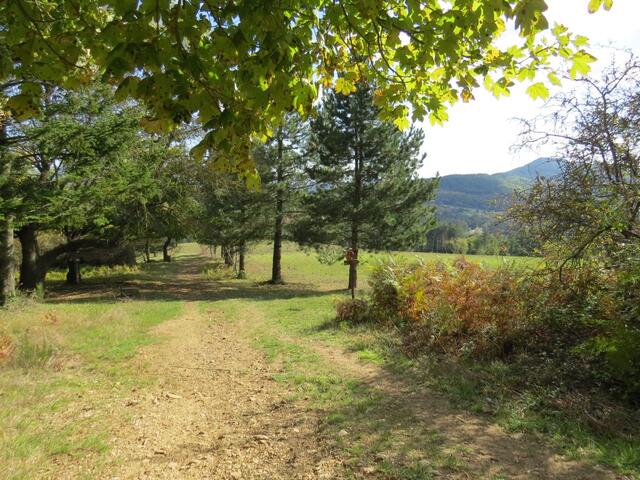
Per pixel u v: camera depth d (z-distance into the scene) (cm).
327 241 2269
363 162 2158
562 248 670
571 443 414
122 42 198
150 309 1534
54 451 426
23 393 582
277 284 2652
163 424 515
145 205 2052
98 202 1564
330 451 420
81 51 244
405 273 1120
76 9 241
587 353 569
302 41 275
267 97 233
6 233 1473
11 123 1194
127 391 634
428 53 294
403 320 1016
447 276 991
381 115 382
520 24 221
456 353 727
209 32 234
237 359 841
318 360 778
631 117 570
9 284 1495
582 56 292
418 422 479
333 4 282
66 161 1345
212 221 2569
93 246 2080
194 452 438
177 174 2100
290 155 2591
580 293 669
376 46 339
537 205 645
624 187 557
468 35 286
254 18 211
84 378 685
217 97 226
